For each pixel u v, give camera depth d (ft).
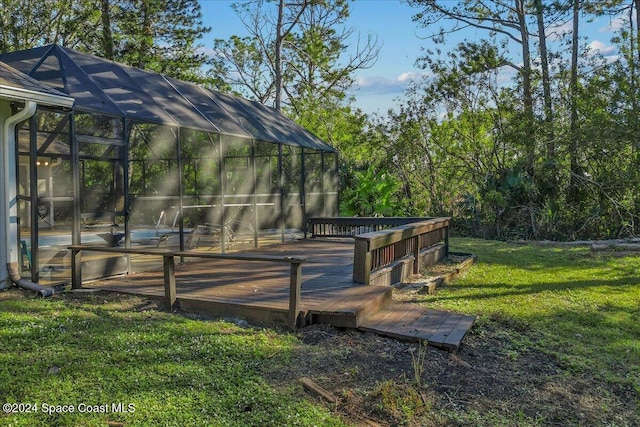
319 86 85.25
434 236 32.68
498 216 50.39
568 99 50.80
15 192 20.65
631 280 28.09
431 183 62.34
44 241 22.27
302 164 41.68
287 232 39.60
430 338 15.05
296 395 11.41
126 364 12.60
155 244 27.81
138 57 61.93
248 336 14.99
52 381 11.52
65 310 17.04
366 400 11.35
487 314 20.12
